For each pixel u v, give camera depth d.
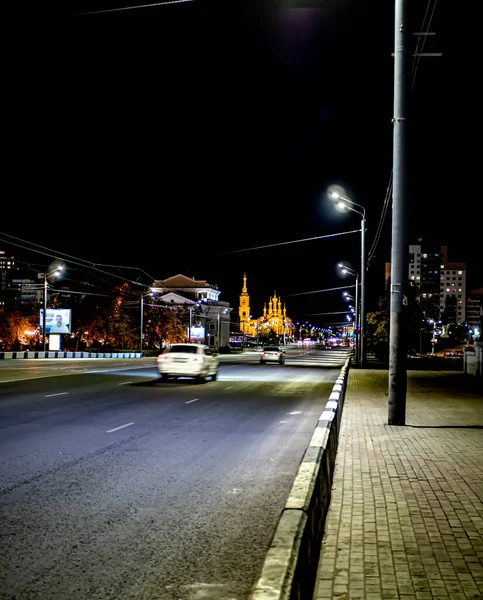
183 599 4.47
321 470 5.76
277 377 32.12
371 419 14.45
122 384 24.66
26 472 8.67
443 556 5.17
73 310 77.88
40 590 4.60
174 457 9.98
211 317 117.56
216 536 5.95
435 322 92.69
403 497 7.14
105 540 5.79
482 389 23.64
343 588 4.51
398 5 13.09
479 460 9.39
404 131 13.13
